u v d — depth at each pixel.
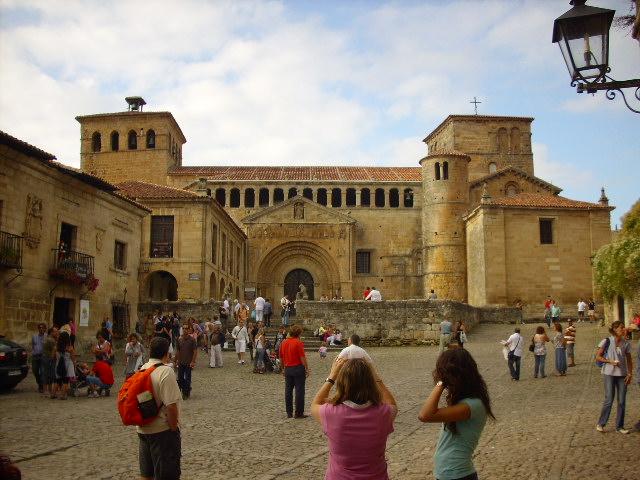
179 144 68.56
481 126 66.38
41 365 18.86
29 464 9.95
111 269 31.58
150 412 6.84
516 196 54.72
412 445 11.46
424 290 57.69
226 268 50.56
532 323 43.69
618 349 11.66
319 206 58.75
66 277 25.67
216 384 21.36
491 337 36.03
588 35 8.04
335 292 57.84
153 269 42.88
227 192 61.09
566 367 21.62
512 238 48.22
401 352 31.52
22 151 23.12
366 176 63.56
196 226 43.19
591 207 48.50
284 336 25.69
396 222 61.25
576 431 11.82
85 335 28.45
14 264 22.27
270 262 59.03
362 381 5.26
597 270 33.53
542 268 48.00
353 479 5.08
